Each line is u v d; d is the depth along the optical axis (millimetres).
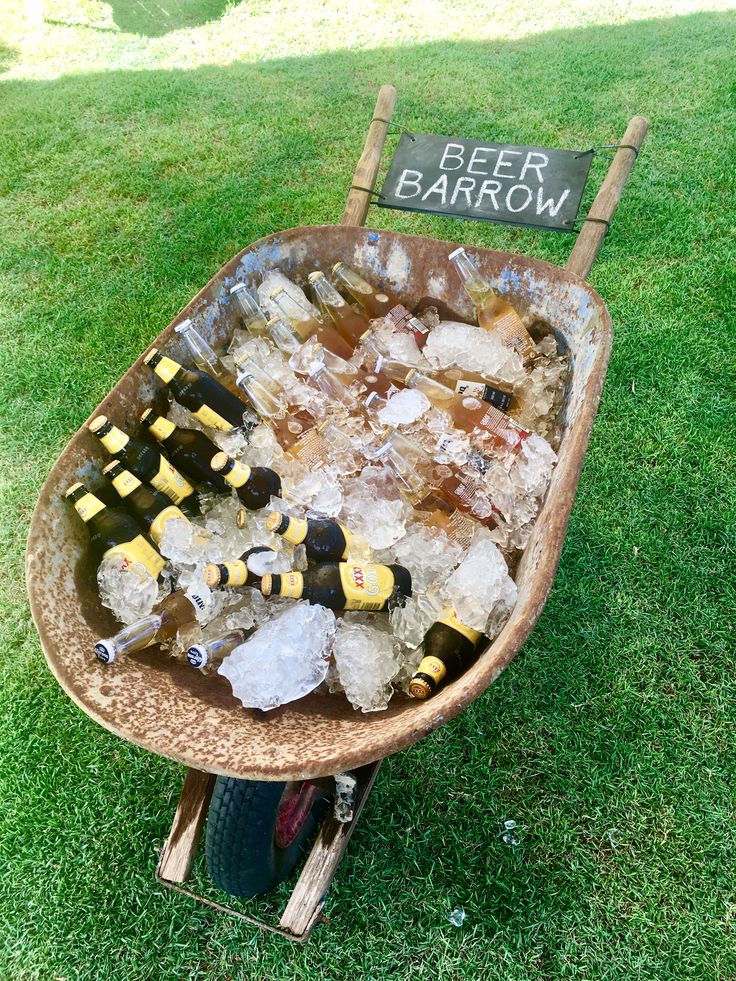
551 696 1479
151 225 2693
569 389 1148
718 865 1288
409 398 1178
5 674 1570
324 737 835
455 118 3061
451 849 1322
